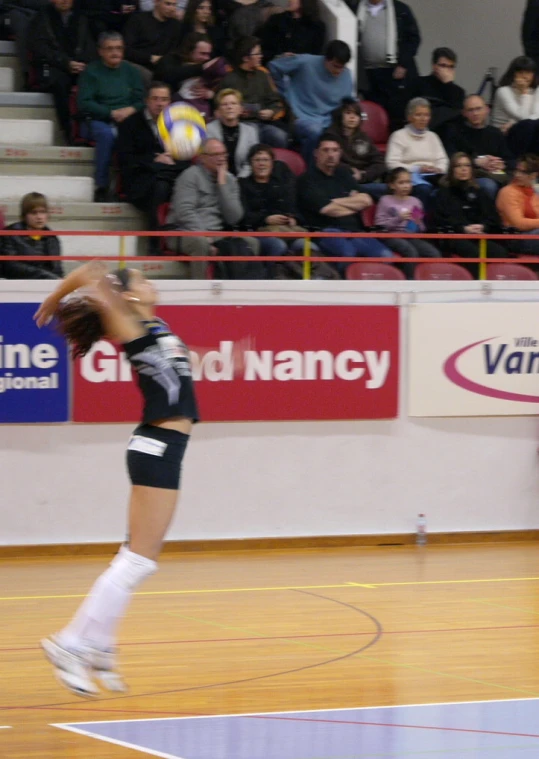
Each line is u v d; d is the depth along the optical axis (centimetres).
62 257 1168
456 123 1547
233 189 1286
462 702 664
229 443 1237
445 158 1498
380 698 673
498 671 738
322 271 1303
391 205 1357
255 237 1277
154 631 854
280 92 1550
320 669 741
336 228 1338
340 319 1252
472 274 1368
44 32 1466
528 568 1137
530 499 1320
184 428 651
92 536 1212
